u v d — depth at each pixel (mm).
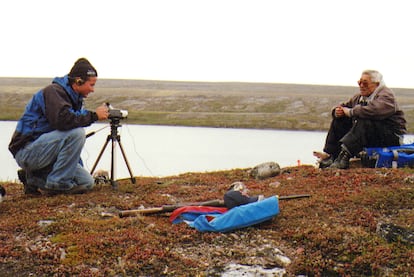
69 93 4699
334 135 5824
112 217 4254
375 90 5523
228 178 5957
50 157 4637
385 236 3674
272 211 3967
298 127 45406
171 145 22016
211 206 4277
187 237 3768
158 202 4664
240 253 3566
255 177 5840
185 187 5391
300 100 68062
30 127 4645
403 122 5652
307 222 4000
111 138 5156
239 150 20281
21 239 3736
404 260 3404
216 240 3752
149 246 3617
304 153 19141
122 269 3326
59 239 3701
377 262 3395
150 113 54969
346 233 3764
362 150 5668
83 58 4781
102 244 3611
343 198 4453
